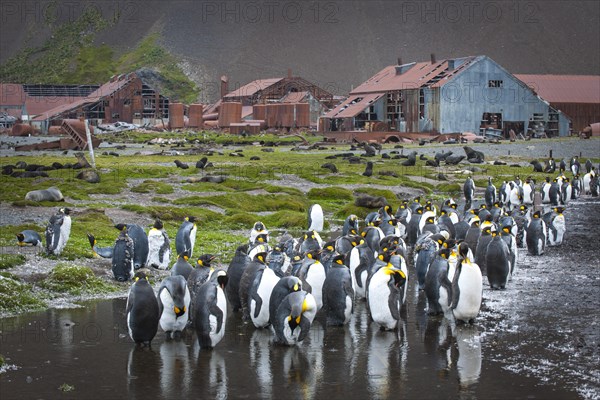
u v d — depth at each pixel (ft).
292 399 45.83
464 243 62.18
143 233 83.30
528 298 72.54
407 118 446.60
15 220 115.75
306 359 53.72
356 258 72.43
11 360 53.26
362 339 58.80
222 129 537.24
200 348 56.24
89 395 46.44
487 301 71.36
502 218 99.86
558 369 51.37
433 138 405.39
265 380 49.26
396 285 61.00
